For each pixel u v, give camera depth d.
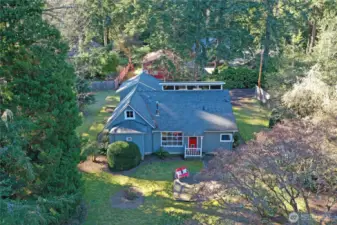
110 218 16.48
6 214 9.75
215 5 34.03
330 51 24.56
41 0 14.09
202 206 17.09
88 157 22.28
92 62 36.81
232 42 35.44
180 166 21.61
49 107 13.99
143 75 30.78
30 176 11.40
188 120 22.66
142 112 22.23
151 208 17.27
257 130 25.97
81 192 16.47
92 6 37.94
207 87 26.69
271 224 13.96
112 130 21.91
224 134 22.61
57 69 14.36
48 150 13.80
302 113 21.16
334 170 13.54
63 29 28.94
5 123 11.09
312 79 21.12
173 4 34.88
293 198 13.58
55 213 12.92
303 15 34.84
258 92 32.75
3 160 11.95
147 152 23.03
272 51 37.38
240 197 15.61
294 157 12.20
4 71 13.28
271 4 34.00
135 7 37.56
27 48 13.54
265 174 13.26
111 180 19.91
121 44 43.06
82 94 28.56
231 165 13.22
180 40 35.03
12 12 12.71
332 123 15.82
